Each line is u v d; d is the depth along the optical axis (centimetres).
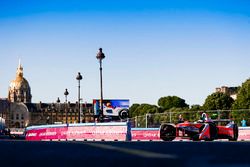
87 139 4425
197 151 1357
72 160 1055
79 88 6700
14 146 1722
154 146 1655
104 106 8400
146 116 5528
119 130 4191
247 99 11819
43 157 1152
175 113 5203
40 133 4919
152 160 1020
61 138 4659
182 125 3638
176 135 3659
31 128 5053
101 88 5353
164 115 5328
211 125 3616
